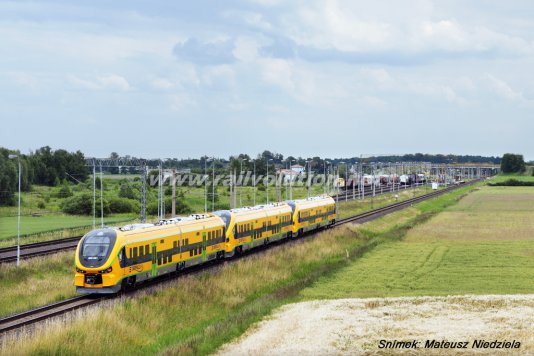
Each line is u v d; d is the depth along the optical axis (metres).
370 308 44.88
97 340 34.44
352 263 68.62
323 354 33.00
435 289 53.72
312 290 53.66
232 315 43.19
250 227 73.31
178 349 33.78
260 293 52.88
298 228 90.50
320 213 101.00
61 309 41.75
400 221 127.94
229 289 52.22
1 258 60.53
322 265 66.44
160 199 93.50
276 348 34.25
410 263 68.50
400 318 41.50
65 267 59.09
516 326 38.81
